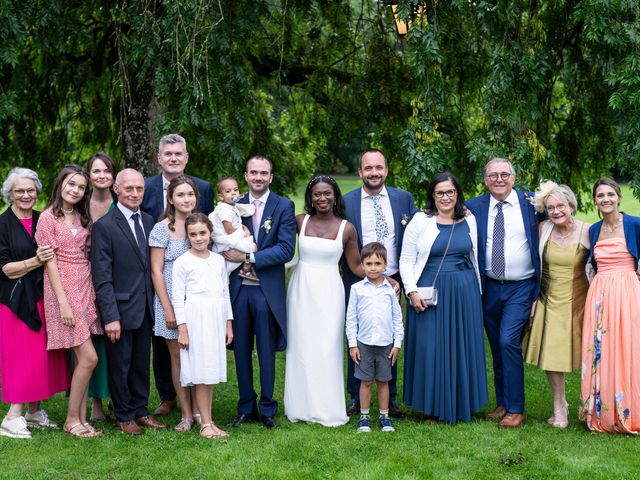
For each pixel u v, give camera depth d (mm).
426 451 4379
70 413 4703
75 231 4645
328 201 4969
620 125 6293
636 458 4227
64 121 9156
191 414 4914
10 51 6172
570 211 4820
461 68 7430
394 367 5250
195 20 6223
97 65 8609
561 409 4992
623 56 6523
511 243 4969
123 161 7672
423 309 4953
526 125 6625
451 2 6559
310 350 4973
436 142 6531
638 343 4668
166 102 6672
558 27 7293
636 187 6207
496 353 5262
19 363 4594
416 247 5039
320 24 8531
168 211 4781
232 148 6676
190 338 4574
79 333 4555
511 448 4426
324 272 5016
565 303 4879
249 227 4984
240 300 4887
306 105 9273
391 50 8078
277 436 4652
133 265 4660
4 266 4539
